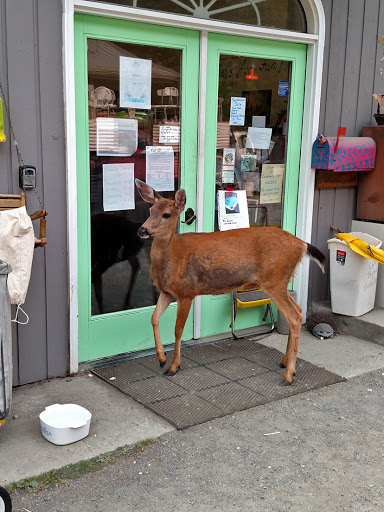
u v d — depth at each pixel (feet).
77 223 13.11
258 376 13.58
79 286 13.41
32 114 11.94
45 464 9.79
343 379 13.62
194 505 8.96
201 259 12.81
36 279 12.46
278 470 9.95
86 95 12.84
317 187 17.02
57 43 12.05
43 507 8.81
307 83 16.40
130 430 10.96
